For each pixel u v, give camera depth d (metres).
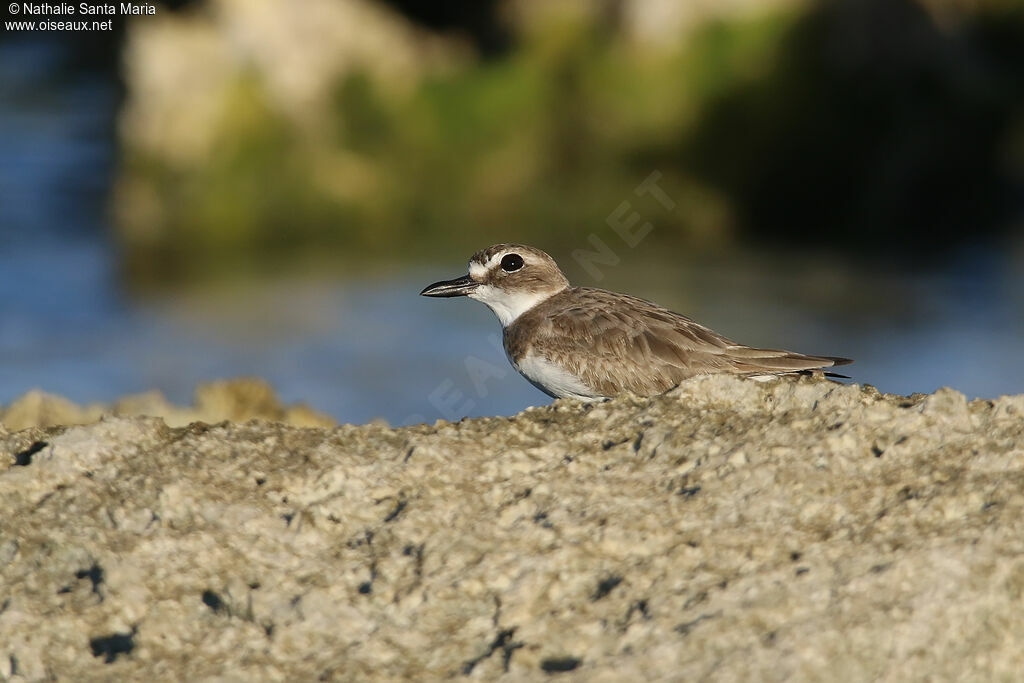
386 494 5.41
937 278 23.50
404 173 26.88
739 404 5.98
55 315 21.59
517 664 4.54
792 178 26.59
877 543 4.94
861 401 5.86
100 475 5.53
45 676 4.59
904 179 26.86
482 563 4.99
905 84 26.98
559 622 4.72
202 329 20.89
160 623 4.79
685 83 26.64
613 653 4.56
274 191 26.22
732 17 27.03
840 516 5.12
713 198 26.48
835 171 26.75
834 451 5.48
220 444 5.75
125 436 5.78
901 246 25.92
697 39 26.89
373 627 4.77
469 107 27.12
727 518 5.13
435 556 5.04
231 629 4.78
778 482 5.30
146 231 25.84
